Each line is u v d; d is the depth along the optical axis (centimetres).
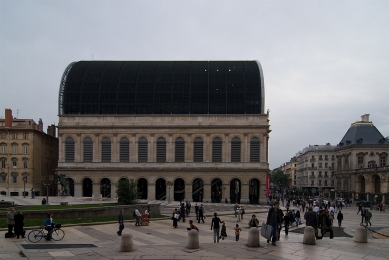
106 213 4194
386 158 11506
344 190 12256
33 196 7238
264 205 8244
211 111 9062
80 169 8881
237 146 8956
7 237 2641
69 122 9075
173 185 8856
